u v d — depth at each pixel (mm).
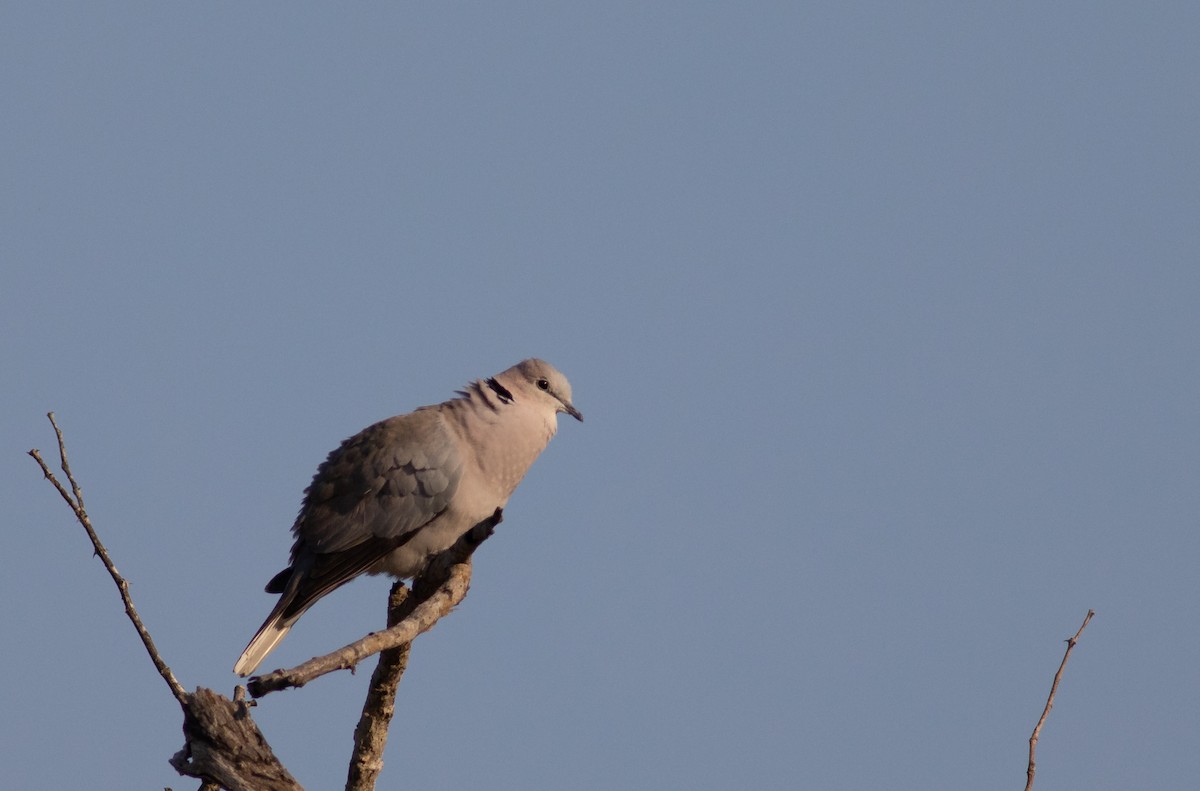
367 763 9984
